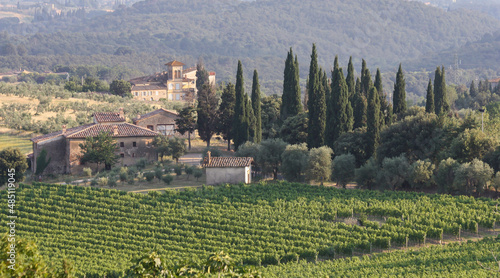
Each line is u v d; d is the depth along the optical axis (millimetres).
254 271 26609
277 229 64125
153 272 26547
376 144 88688
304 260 56250
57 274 28844
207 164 87938
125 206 73625
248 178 89688
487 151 77250
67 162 101062
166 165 103250
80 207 73500
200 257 58156
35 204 75000
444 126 84125
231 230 65062
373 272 48938
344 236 60656
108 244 63062
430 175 77938
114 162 100750
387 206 69500
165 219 68750
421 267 49188
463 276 45500
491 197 76500
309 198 75188
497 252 52219
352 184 91750
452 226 61844
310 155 86312
